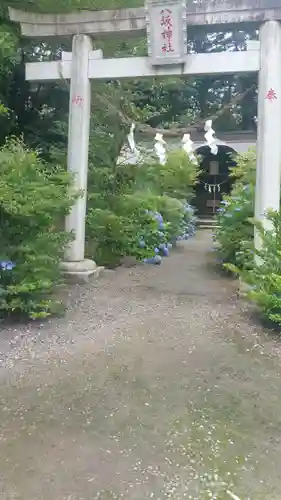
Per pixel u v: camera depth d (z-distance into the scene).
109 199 7.81
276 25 5.30
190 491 2.20
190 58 5.66
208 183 19.44
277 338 4.18
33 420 2.84
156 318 4.78
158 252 8.38
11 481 2.27
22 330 4.42
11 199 4.23
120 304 5.29
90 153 7.79
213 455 2.49
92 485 2.23
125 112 8.23
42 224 4.60
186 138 6.92
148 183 9.96
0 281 4.45
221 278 6.84
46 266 4.79
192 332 4.37
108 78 6.09
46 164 6.37
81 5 5.95
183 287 6.17
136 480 2.27
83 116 6.18
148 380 3.39
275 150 5.38
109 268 7.23
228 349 3.96
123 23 5.89
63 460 2.43
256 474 2.33
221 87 17.39
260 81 5.41
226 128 18.39
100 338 4.24
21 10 6.11
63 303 5.21
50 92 7.92
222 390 3.25
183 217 12.22
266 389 3.27
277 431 2.74
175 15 5.40
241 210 6.86
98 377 3.45
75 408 2.99
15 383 3.36
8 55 6.26
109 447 2.55
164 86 11.26
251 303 5.20
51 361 3.74
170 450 2.53
